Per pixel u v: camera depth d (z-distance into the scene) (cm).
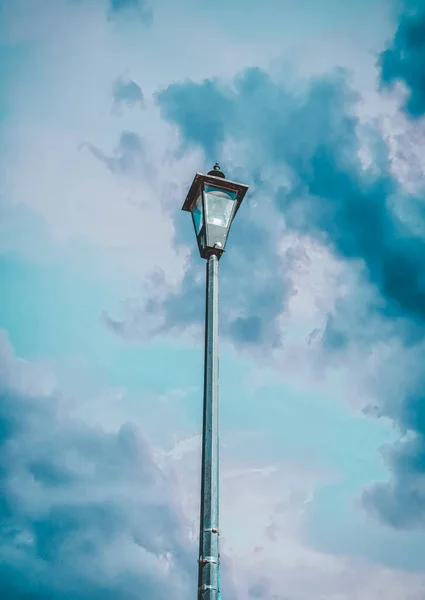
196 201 783
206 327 689
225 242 739
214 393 641
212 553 553
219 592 538
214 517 572
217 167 801
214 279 714
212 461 601
